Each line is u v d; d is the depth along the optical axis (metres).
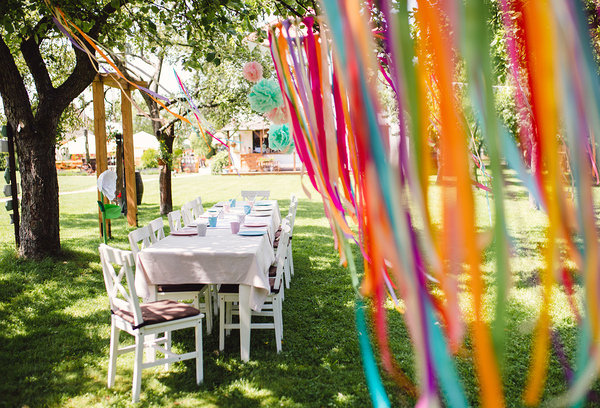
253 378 2.74
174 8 4.53
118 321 2.62
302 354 3.06
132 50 7.96
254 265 3.03
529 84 0.57
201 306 3.86
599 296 0.57
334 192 0.79
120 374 2.79
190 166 28.39
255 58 7.40
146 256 3.13
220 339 3.11
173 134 9.36
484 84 0.52
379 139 0.59
